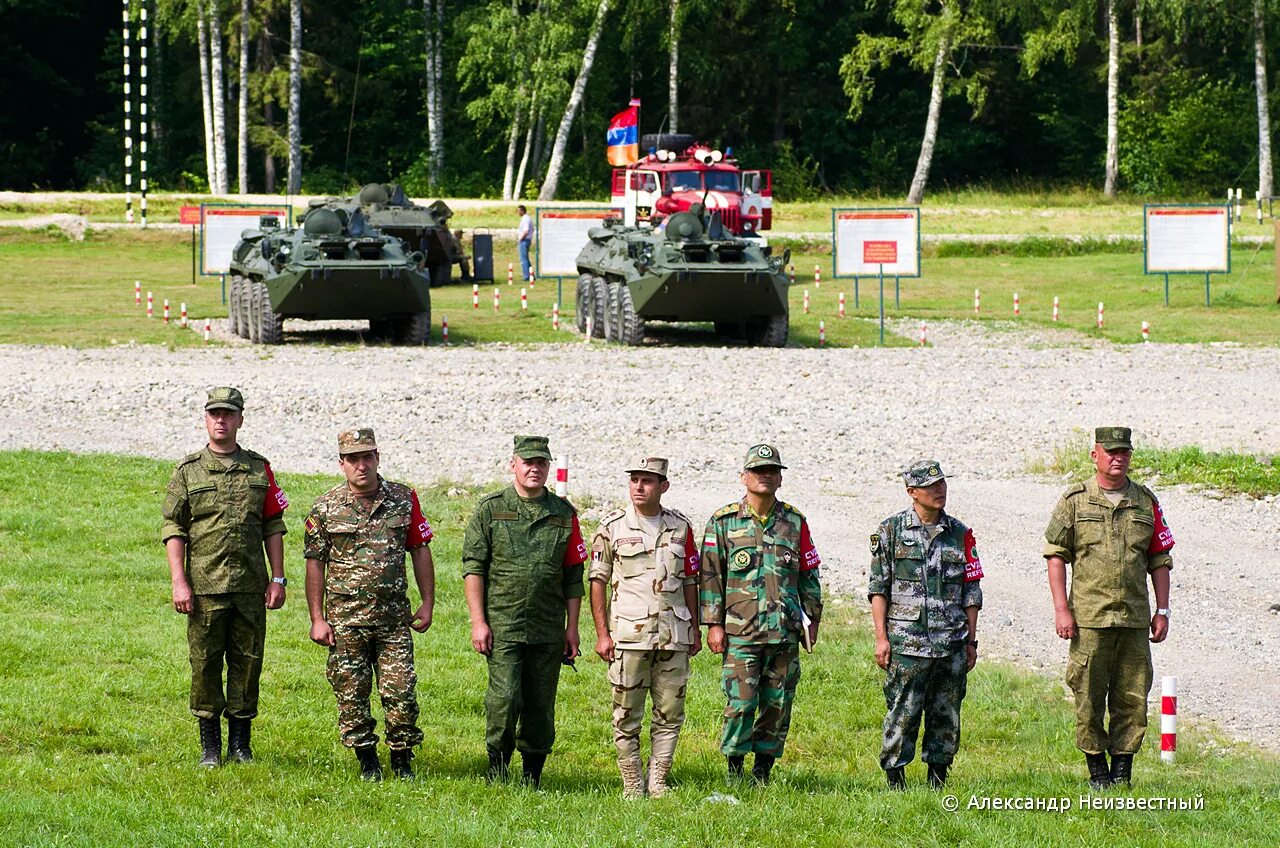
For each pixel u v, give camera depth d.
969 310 73.56
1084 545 17.23
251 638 16.91
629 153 85.25
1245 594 27.17
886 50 121.19
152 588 24.92
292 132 121.81
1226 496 34.16
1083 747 17.44
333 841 13.77
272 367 51.44
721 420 41.97
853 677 22.58
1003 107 141.62
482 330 64.88
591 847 13.80
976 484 34.94
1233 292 76.94
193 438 37.97
